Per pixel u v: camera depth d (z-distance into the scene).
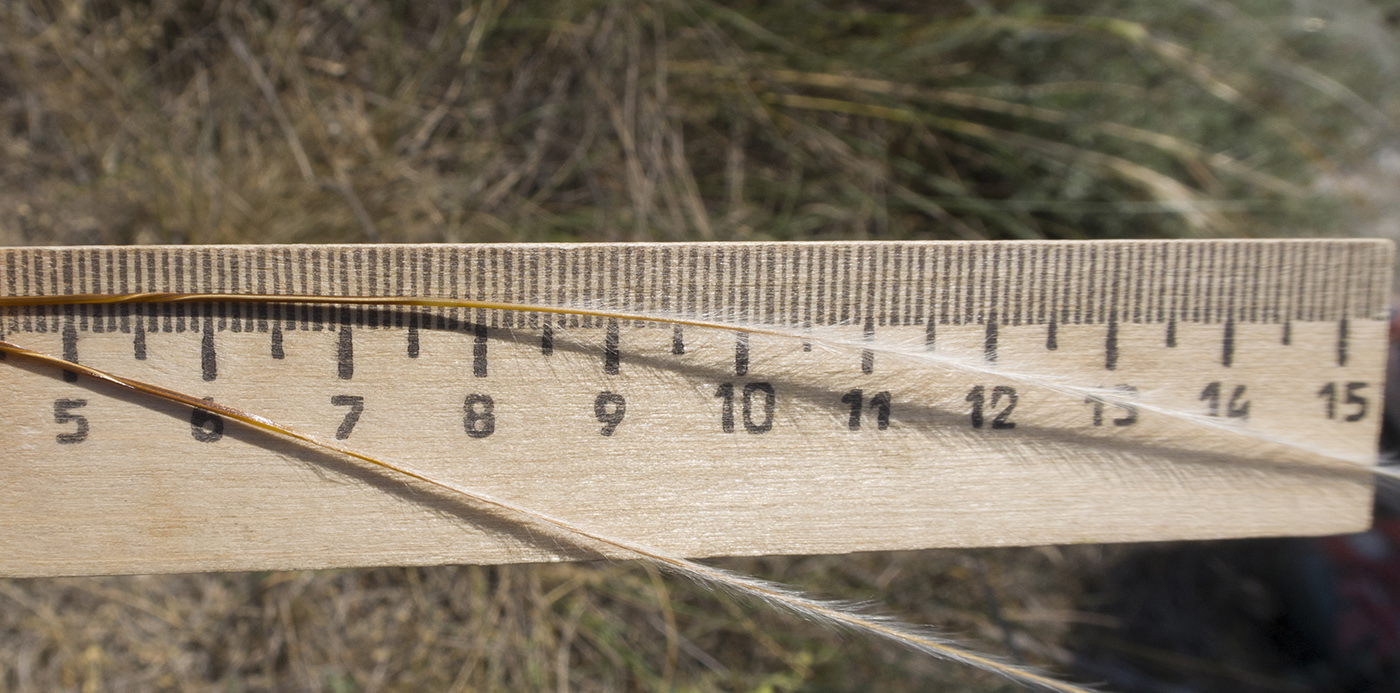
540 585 0.20
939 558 0.21
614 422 0.16
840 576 0.21
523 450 0.16
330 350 0.16
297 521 0.16
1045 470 0.17
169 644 0.20
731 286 0.16
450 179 0.21
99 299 0.16
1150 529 0.17
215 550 0.16
